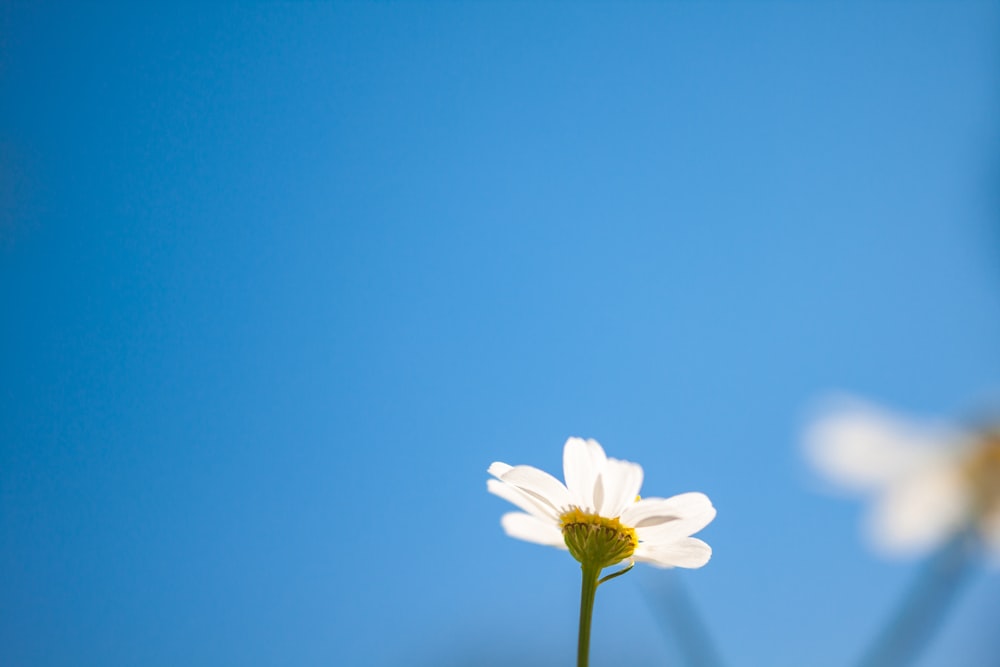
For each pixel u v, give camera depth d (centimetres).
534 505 22
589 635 21
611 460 22
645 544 22
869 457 19
